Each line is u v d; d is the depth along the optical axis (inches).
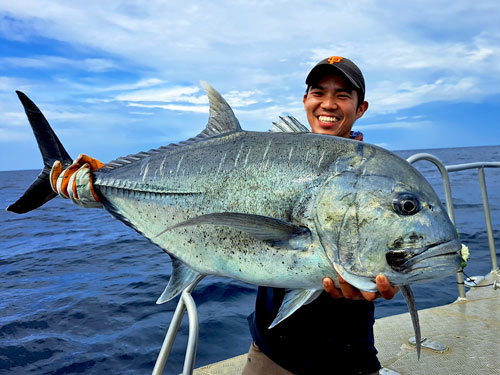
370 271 61.3
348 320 79.6
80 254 393.4
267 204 66.4
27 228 618.5
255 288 242.5
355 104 87.1
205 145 75.0
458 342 125.1
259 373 85.9
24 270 337.7
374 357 82.0
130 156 83.7
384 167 63.5
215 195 70.7
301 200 64.5
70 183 84.0
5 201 1178.6
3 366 166.4
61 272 325.1
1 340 191.3
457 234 63.7
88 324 206.7
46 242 476.4
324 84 86.0
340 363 79.4
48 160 94.2
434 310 149.3
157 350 172.7
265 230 63.1
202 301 224.7
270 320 83.4
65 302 242.2
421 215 61.2
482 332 130.0
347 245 61.9
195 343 71.7
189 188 73.2
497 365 112.0
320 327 79.6
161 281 274.8
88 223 658.8
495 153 4072.3
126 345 179.5
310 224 63.6
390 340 130.2
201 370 119.6
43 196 93.6
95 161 87.4
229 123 74.6
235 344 172.9
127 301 237.5
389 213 61.2
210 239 70.2
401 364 116.0
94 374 157.1
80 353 174.1
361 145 66.6
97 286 273.9
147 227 78.1
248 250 66.8
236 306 215.8
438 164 124.1
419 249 60.5
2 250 439.2
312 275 63.9
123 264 340.5
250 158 69.5
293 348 80.6
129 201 79.7
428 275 60.8
